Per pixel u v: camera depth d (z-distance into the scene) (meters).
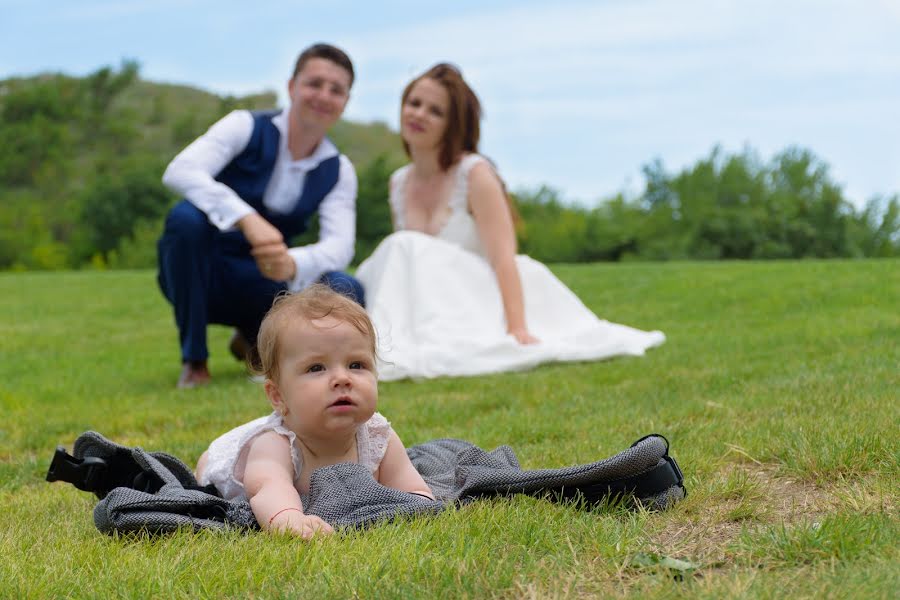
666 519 2.60
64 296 14.77
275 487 2.68
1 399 6.08
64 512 3.15
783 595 1.90
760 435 3.53
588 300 11.69
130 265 40.16
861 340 6.71
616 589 2.03
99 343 9.45
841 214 35.19
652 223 37.88
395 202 7.81
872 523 2.31
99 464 2.82
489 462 2.99
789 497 2.81
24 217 46.03
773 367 5.65
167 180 6.31
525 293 7.45
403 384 6.34
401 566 2.12
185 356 6.56
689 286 12.19
